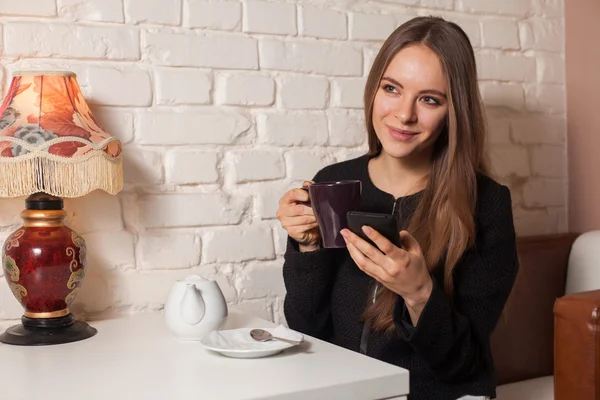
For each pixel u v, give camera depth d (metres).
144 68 1.67
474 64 1.49
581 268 1.98
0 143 1.31
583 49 2.22
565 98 2.29
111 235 1.65
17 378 1.14
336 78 1.90
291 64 1.84
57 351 1.30
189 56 1.71
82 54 1.60
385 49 1.49
